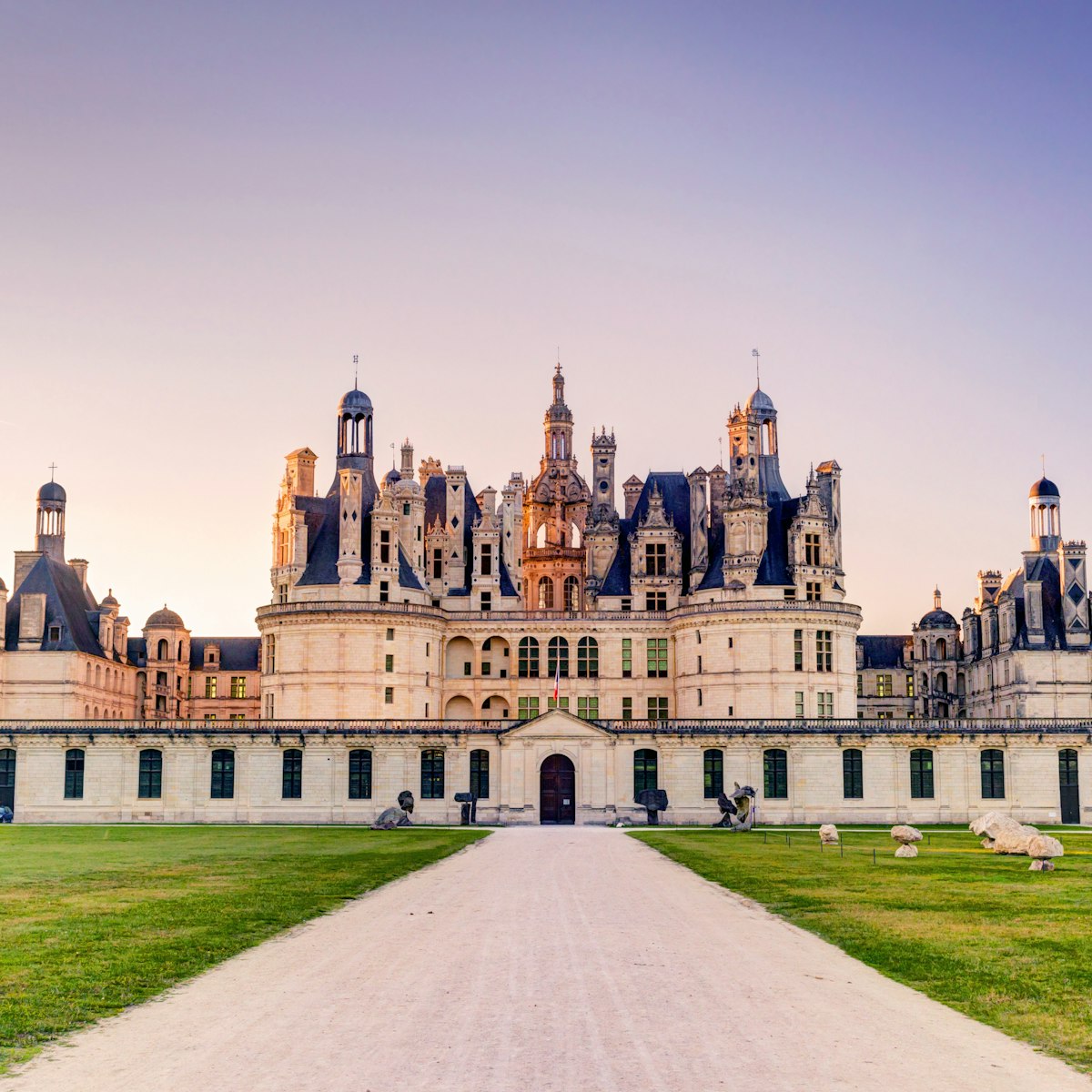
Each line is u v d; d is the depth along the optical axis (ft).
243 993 105.29
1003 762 391.24
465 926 143.13
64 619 451.53
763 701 413.59
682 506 478.18
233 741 395.75
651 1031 91.71
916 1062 84.17
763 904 165.58
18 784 394.93
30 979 110.73
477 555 458.91
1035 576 459.32
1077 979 111.75
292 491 438.40
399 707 420.77
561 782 394.11
